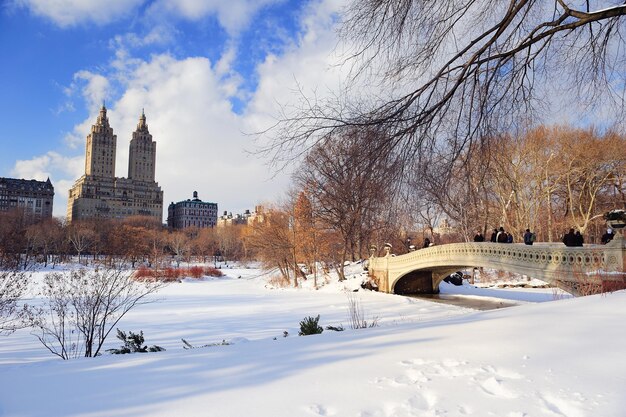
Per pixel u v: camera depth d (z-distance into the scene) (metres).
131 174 184.62
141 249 67.31
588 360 4.27
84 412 3.57
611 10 7.50
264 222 43.06
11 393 4.18
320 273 43.72
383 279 34.28
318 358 5.15
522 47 8.07
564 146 36.38
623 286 12.21
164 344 12.37
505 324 6.53
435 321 8.21
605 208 41.16
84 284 15.12
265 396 3.79
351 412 3.33
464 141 8.42
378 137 7.87
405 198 8.33
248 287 42.38
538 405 3.29
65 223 99.50
